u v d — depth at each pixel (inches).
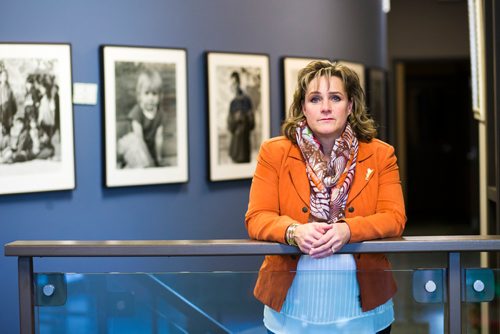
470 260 322.7
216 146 222.7
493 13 156.6
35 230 188.9
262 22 236.2
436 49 449.4
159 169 209.8
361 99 101.7
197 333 101.1
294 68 244.8
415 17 449.1
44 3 187.8
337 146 99.1
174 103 212.2
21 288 101.1
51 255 98.0
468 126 512.1
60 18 190.5
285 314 100.3
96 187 198.8
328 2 263.0
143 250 96.9
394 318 100.0
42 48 186.2
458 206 546.0
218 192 227.6
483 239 96.3
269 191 100.5
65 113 190.9
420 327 100.0
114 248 97.3
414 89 547.2
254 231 98.7
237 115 228.2
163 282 101.6
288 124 102.0
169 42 211.8
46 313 102.8
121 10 201.5
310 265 100.7
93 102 196.5
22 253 98.2
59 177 190.5
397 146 484.1
